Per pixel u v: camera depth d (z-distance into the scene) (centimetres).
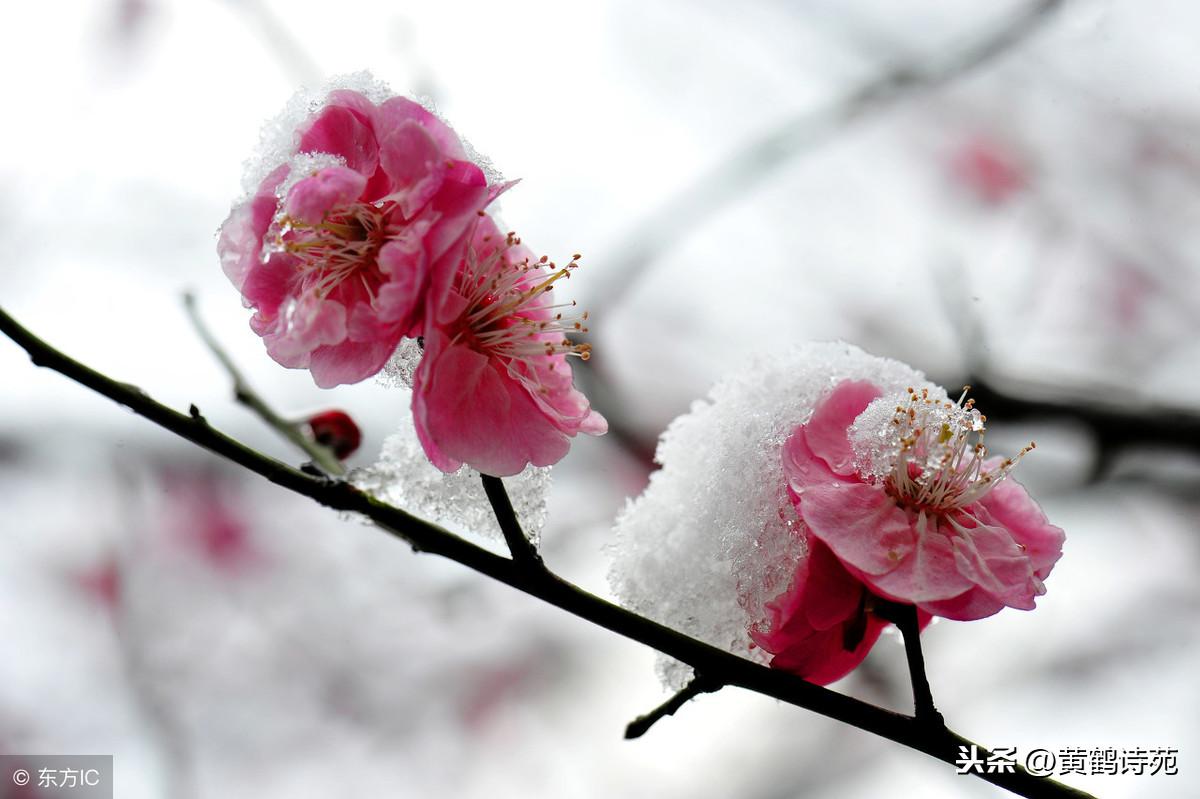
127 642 73
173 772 71
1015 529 36
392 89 35
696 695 36
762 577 36
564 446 35
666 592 36
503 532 35
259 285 35
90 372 36
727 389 37
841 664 36
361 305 34
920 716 35
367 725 82
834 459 36
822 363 36
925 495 35
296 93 35
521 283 36
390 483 36
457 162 34
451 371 35
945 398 36
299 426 40
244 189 35
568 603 35
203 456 75
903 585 35
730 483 36
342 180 34
